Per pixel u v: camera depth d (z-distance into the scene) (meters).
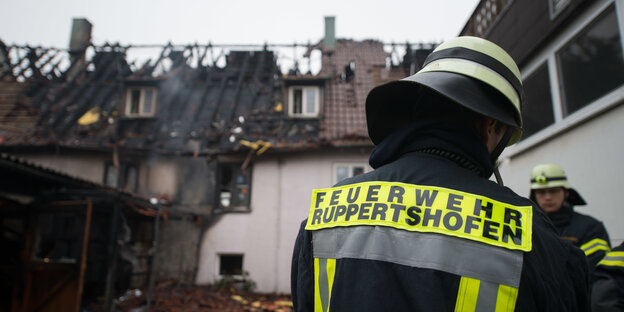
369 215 0.89
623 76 3.58
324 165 10.81
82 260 6.53
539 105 5.04
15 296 6.44
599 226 2.93
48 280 6.52
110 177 11.02
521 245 0.75
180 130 11.51
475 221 0.79
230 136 11.17
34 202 6.76
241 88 13.21
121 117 11.82
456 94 0.90
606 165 3.74
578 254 0.83
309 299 0.95
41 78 13.57
